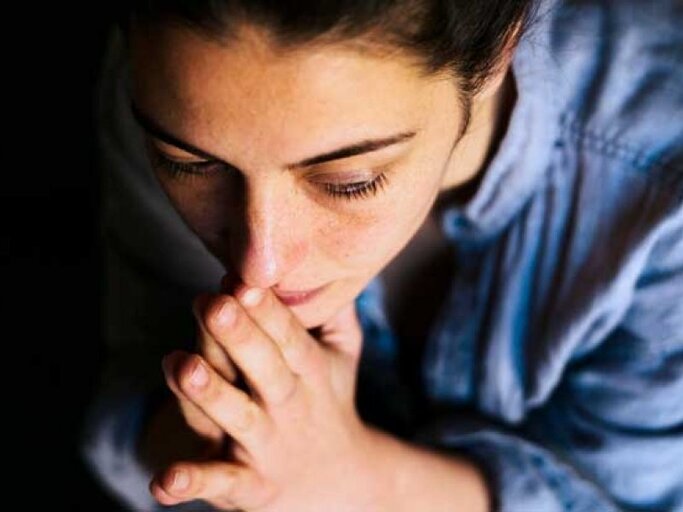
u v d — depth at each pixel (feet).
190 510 3.76
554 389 3.53
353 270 2.69
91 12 6.11
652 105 3.00
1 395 5.64
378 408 3.89
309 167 2.30
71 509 5.41
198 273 3.60
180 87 2.21
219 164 2.40
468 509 3.50
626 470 3.50
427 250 3.39
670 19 3.05
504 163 3.04
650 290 3.13
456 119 2.48
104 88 3.50
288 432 3.07
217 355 2.91
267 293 2.74
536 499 3.51
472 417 3.63
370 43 2.12
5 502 5.43
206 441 3.19
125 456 3.69
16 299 5.86
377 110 2.22
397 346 3.74
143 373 3.68
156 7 2.14
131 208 3.50
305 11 2.04
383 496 3.35
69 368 5.71
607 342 3.34
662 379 3.26
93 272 5.92
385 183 2.42
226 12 2.06
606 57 3.02
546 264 3.23
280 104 2.17
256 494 3.15
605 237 3.11
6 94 6.09
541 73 2.95
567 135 3.07
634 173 3.03
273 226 2.41
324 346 3.19
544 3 2.86
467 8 2.25
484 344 3.44
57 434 5.56
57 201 6.05
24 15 6.16
